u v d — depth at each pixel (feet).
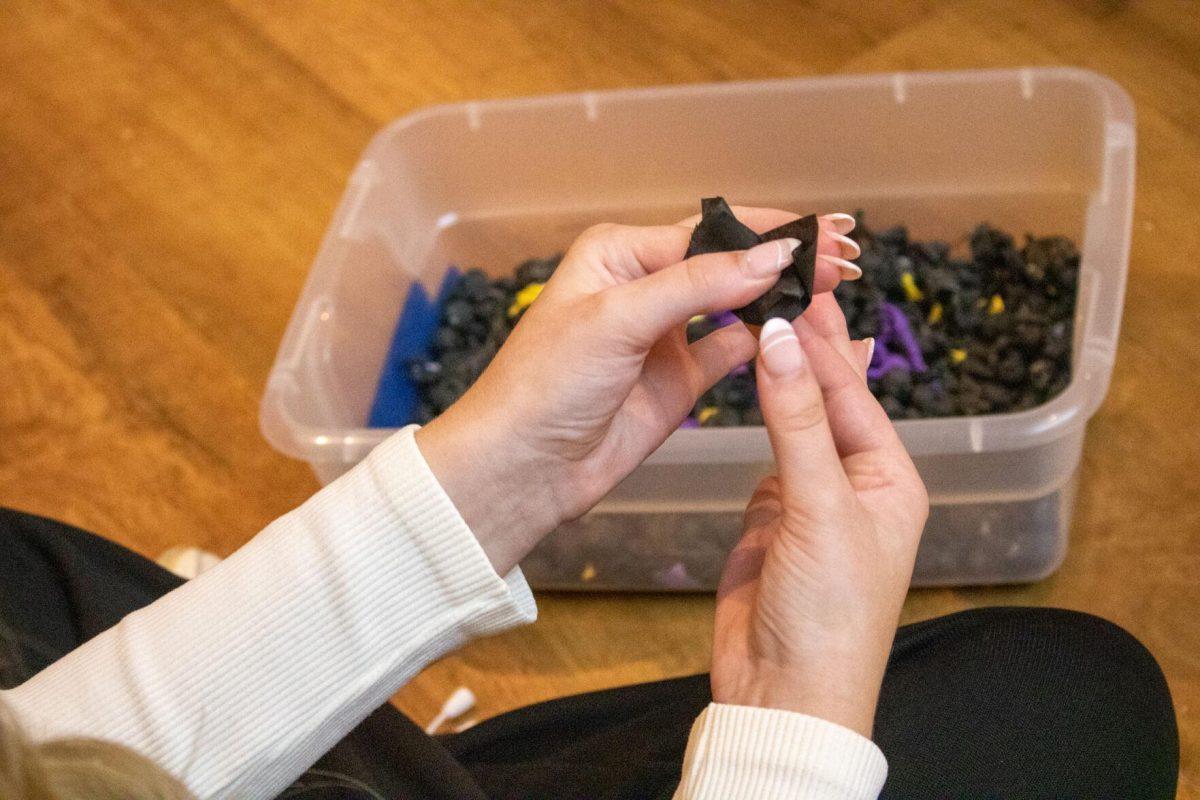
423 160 5.08
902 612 4.14
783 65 5.65
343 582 2.72
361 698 2.76
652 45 5.89
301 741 2.74
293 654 2.73
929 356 4.61
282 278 5.45
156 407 5.14
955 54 5.52
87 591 3.17
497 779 3.16
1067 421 3.65
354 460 3.91
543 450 2.79
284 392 4.04
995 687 3.02
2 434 5.16
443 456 2.77
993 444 3.68
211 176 5.90
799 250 2.72
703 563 4.13
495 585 2.72
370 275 4.75
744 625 2.76
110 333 5.41
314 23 6.44
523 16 6.17
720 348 2.98
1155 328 4.56
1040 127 4.55
